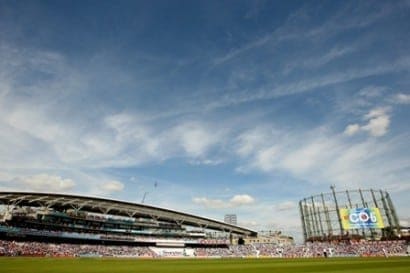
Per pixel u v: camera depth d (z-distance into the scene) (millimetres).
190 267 45906
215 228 146875
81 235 97500
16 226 89438
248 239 139625
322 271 35500
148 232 122312
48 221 96812
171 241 117438
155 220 129750
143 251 103250
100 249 95562
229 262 61969
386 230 102500
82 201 104125
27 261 55344
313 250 99625
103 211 115188
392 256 76125
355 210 95688
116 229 116000
